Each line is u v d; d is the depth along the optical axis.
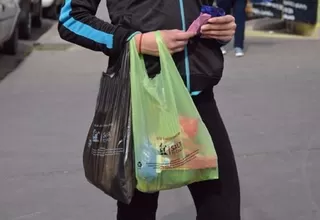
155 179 2.63
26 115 7.61
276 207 4.79
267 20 16.02
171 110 2.62
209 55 2.75
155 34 2.64
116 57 2.75
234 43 11.59
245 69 10.13
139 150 2.61
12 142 6.54
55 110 7.84
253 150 6.08
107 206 4.88
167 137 2.62
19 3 13.14
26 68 11.07
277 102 7.91
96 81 9.69
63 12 2.76
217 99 8.08
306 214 4.66
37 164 5.87
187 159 2.64
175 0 2.71
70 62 11.60
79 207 4.88
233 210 2.80
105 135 2.64
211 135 2.80
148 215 2.89
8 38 11.43
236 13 11.24
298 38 13.84
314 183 5.24
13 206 4.93
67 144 6.45
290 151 6.04
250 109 7.58
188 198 4.96
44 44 13.92
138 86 2.63
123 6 2.74
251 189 5.12
